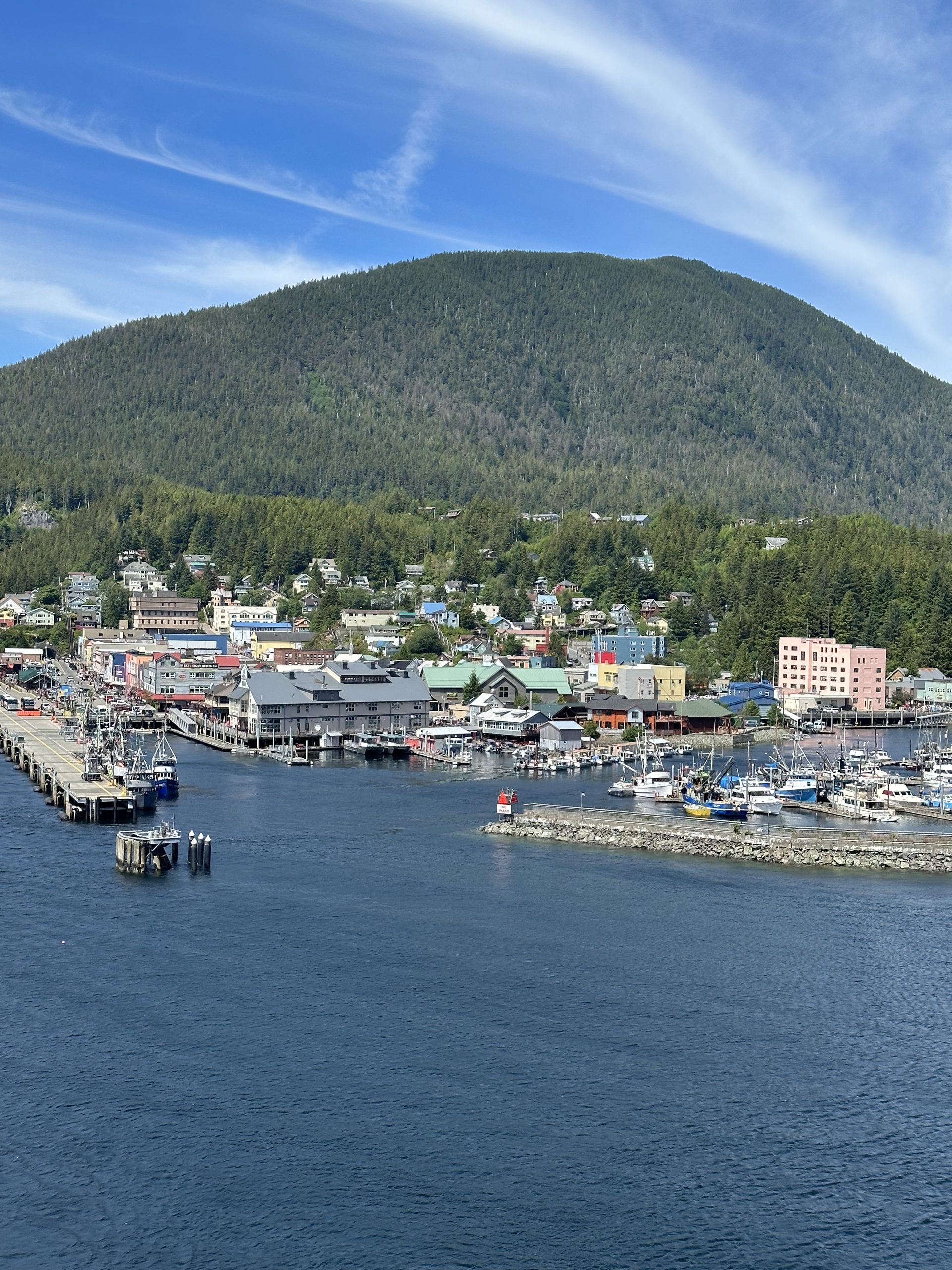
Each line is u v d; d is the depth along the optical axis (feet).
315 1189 242.99
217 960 356.38
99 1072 285.64
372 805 603.67
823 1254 227.61
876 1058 300.81
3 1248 224.94
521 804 608.60
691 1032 312.29
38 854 479.82
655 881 455.22
